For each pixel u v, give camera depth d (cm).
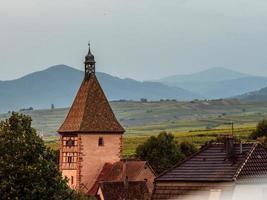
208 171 18788
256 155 18912
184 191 18788
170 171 19188
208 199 18450
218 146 19350
